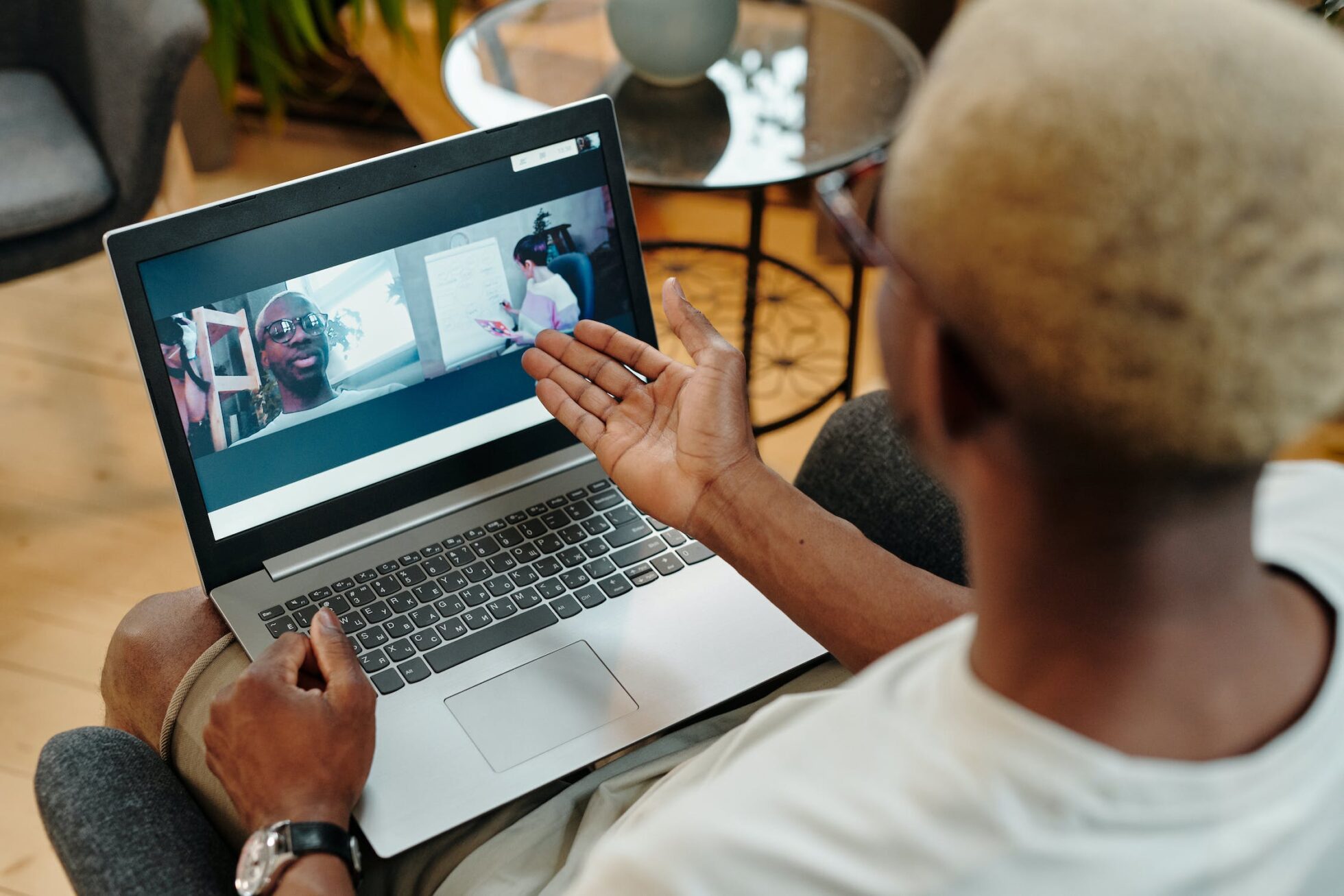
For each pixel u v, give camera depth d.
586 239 0.95
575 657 0.84
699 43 1.43
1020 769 0.34
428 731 0.79
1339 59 0.31
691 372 0.84
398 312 0.89
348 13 2.31
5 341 1.92
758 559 0.78
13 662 1.48
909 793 0.36
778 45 1.61
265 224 0.84
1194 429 0.31
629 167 1.38
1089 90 0.30
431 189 0.89
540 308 0.95
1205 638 0.35
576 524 0.94
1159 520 0.33
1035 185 0.30
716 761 0.56
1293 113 0.29
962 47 0.33
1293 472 0.50
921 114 0.34
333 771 0.71
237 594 0.87
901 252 0.35
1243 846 0.35
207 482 0.86
